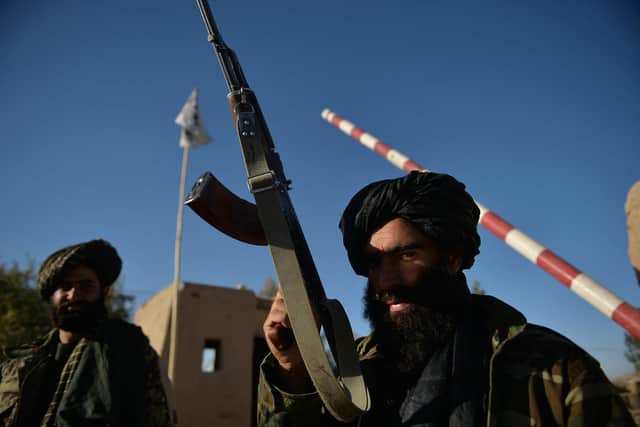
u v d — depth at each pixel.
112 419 2.23
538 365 1.11
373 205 1.32
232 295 13.88
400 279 1.28
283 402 1.21
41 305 16.97
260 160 0.95
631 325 2.75
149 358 2.51
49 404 2.33
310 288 1.02
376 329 1.38
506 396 1.10
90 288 2.61
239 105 1.01
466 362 1.19
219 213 1.10
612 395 1.07
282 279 0.92
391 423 1.26
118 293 18.81
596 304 3.00
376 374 1.37
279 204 0.95
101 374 2.33
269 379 1.24
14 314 15.95
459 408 1.12
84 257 2.61
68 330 2.56
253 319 13.96
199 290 13.39
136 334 2.54
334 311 1.07
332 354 1.08
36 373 2.41
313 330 0.91
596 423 1.03
